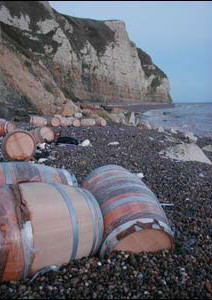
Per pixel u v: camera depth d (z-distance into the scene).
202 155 12.80
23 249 3.21
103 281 3.41
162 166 10.19
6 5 46.22
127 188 4.39
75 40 62.22
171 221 5.46
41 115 23.81
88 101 59.31
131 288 3.35
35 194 3.62
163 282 3.50
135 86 79.06
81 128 19.30
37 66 29.39
